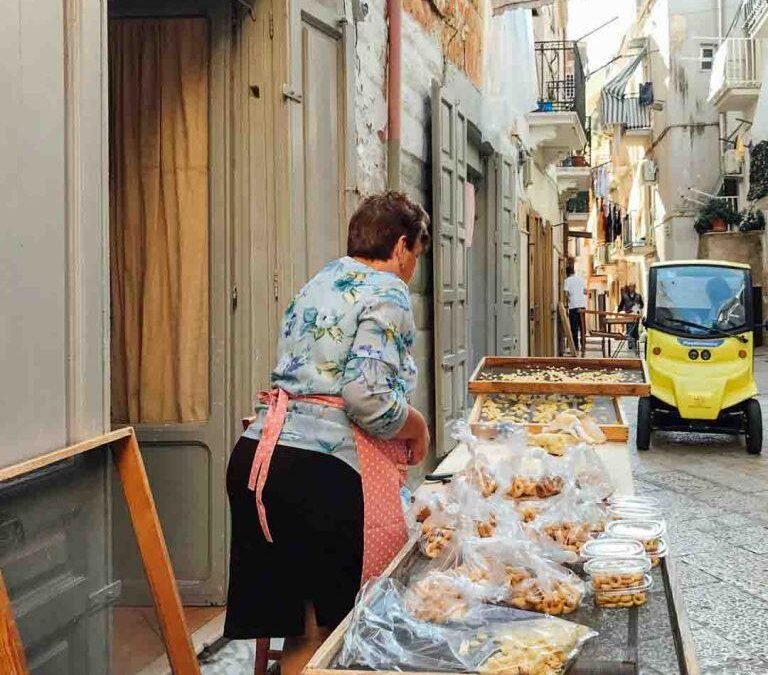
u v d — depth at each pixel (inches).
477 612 68.9
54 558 91.1
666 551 85.0
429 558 85.0
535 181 583.8
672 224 1035.3
